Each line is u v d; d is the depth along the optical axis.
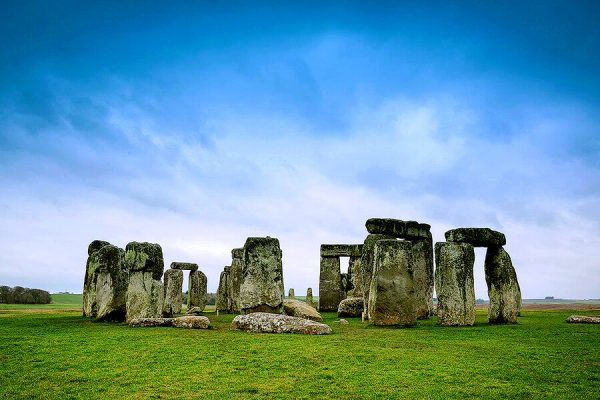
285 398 7.27
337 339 12.77
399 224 22.48
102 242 22.92
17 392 7.49
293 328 14.07
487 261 19.05
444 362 9.76
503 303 18.34
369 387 7.87
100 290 18.84
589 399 7.21
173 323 15.68
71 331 14.31
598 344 12.16
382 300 16.59
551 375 8.65
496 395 7.43
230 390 7.66
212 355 10.34
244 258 19.45
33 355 10.30
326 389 7.74
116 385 7.93
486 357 10.30
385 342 12.29
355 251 30.28
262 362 9.67
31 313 25.64
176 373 8.74
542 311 27.12
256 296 19.02
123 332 14.02
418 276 22.92
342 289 30.73
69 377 8.41
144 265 17.36
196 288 32.97
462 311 17.09
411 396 7.39
